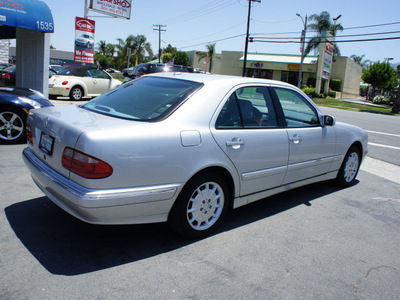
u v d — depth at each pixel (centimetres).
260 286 271
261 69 5056
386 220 424
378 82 4816
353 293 272
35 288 247
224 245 331
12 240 311
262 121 379
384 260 327
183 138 300
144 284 261
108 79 1550
